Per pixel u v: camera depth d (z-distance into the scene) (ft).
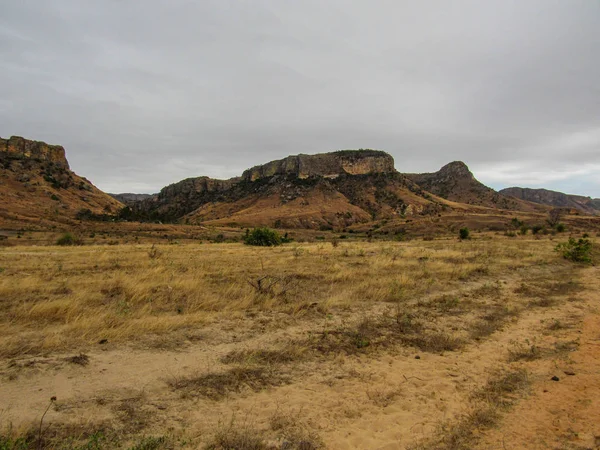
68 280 33.53
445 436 11.62
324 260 54.95
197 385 14.65
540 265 52.90
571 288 36.91
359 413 13.15
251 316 24.41
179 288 30.76
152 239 206.18
